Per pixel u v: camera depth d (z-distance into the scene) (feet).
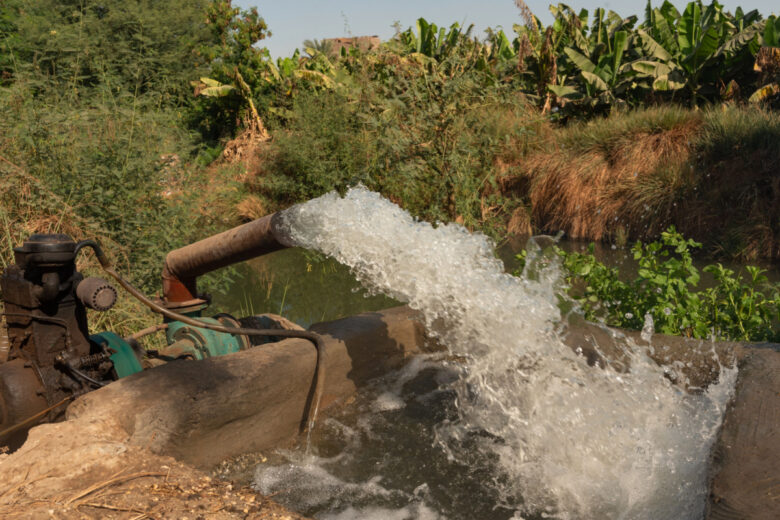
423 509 7.66
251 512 6.18
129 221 19.84
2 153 20.03
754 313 14.11
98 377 9.78
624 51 57.06
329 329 11.24
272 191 45.03
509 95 43.14
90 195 19.83
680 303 14.42
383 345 11.62
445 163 35.70
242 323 12.42
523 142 43.50
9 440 9.06
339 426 10.11
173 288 11.73
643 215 36.58
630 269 29.43
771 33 46.70
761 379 8.76
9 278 9.40
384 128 36.22
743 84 53.31
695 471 7.69
